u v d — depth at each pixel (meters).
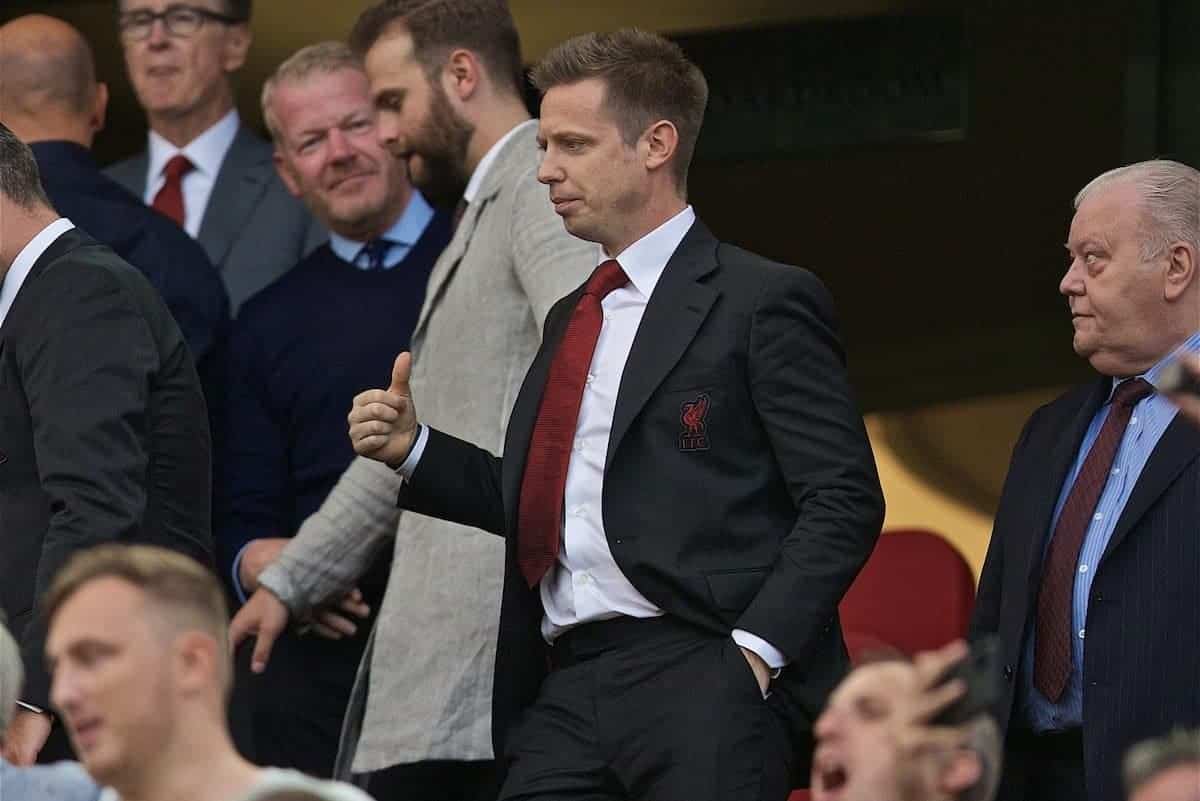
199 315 19.44
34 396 14.86
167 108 22.19
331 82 19.34
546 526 14.45
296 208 22.06
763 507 14.24
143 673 10.27
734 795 13.73
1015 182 24.39
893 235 24.89
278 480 19.17
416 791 17.00
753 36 25.08
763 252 25.31
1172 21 23.42
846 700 9.82
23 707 14.12
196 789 10.29
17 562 14.84
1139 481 14.30
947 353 25.03
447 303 16.81
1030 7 24.02
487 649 16.30
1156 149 23.50
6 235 15.21
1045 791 14.70
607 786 14.18
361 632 18.28
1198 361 12.74
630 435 14.26
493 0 17.41
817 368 14.21
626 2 25.36
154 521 15.12
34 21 20.58
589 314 14.66
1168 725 13.99
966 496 25.17
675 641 14.14
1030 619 14.70
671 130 14.63
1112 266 14.59
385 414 14.76
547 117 14.72
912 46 24.61
